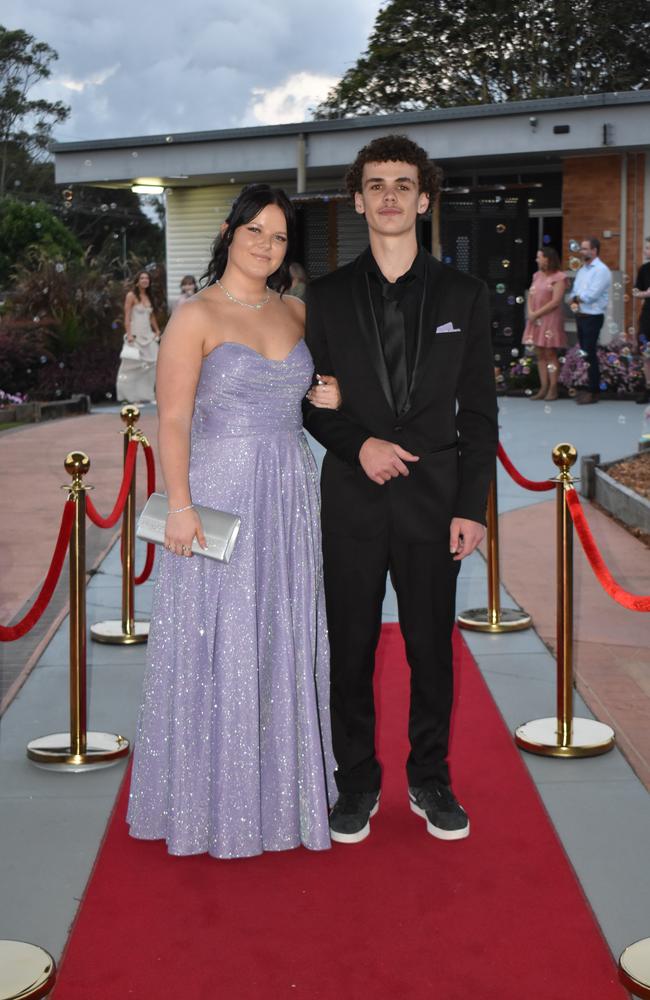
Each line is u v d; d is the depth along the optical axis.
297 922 2.72
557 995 2.41
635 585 5.91
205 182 17.34
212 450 3.07
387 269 3.04
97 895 2.87
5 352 14.98
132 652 4.92
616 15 30.58
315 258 16.89
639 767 3.66
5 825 3.29
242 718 3.02
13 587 6.06
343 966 2.53
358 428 3.05
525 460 9.55
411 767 3.26
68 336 15.79
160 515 3.06
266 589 3.09
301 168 15.16
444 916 2.74
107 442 11.47
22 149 56.09
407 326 3.04
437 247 16.05
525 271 15.77
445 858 3.05
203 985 2.46
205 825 3.07
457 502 3.07
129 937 2.66
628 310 14.69
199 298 3.05
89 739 3.86
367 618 3.14
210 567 3.04
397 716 4.11
